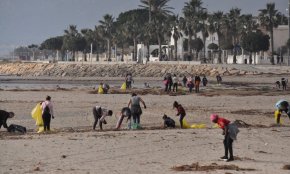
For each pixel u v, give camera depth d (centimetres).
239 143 6850
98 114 8500
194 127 8906
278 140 7181
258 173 4941
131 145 6575
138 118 8706
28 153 5938
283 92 18412
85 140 6925
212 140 7050
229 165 5297
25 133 7944
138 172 4947
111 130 8369
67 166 5222
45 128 8219
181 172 4950
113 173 4891
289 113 9431
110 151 6131
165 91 18162
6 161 5456
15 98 15475
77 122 9825
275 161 5606
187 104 13875
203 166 5228
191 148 6406
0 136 7400
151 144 6662
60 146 6425
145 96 16288
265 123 9712
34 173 4856
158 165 5322
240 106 13425
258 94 17350
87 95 16700
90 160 5566
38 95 16725
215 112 11806
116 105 13350
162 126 9125
